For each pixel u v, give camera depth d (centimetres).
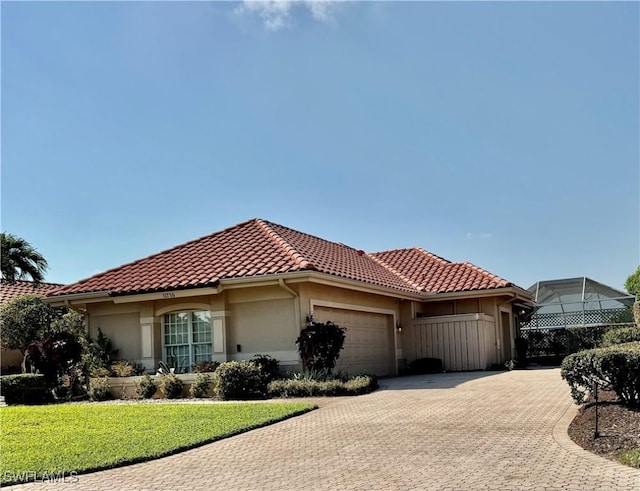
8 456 962
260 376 1706
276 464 890
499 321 2673
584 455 852
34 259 2802
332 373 1898
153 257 2262
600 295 3638
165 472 867
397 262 3002
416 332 2611
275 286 1889
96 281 2158
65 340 2058
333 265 2161
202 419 1269
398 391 1673
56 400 1934
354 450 955
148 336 2025
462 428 1086
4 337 2544
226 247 2186
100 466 893
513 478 755
